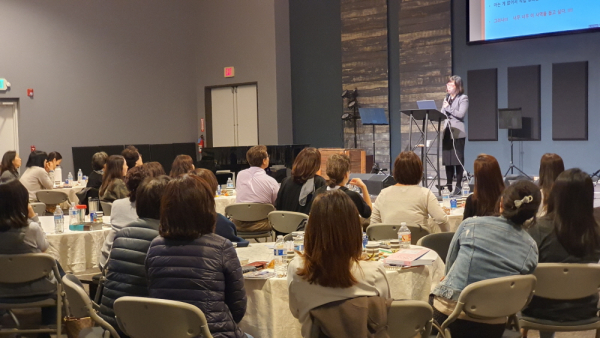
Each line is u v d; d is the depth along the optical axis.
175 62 13.21
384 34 11.67
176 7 13.19
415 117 7.74
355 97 12.00
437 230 4.61
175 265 2.37
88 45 12.01
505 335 2.73
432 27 11.06
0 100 11.15
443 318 2.68
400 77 11.52
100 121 12.20
